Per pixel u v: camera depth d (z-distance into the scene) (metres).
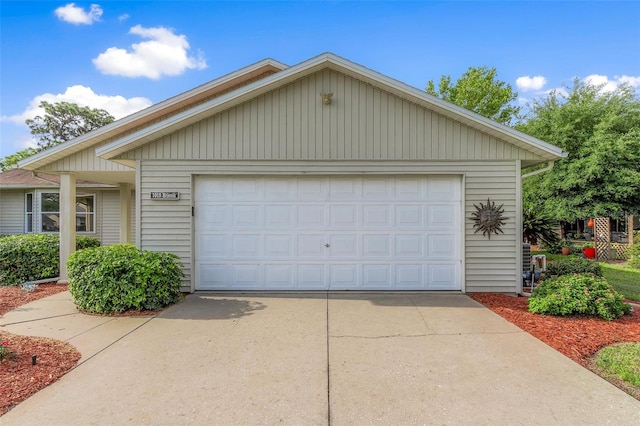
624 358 3.60
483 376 3.28
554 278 5.70
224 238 6.81
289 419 2.59
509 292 6.64
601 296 5.09
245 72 8.56
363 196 6.80
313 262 6.80
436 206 6.77
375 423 2.54
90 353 3.81
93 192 12.96
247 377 3.26
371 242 6.79
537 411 2.69
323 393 2.97
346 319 5.05
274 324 4.83
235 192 6.80
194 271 6.75
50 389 3.02
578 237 17.44
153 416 2.62
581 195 14.64
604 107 15.47
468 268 6.68
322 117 6.68
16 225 12.64
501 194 6.68
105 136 7.93
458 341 4.18
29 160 7.50
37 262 7.93
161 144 6.66
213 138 6.68
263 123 6.68
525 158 6.65
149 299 5.49
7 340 4.14
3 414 2.63
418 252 6.78
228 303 5.95
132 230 12.73
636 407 2.74
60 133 25.77
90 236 12.91
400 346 4.03
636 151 14.11
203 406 2.76
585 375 3.30
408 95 6.47
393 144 6.66
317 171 6.69
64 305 5.86
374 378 3.24
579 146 15.36
